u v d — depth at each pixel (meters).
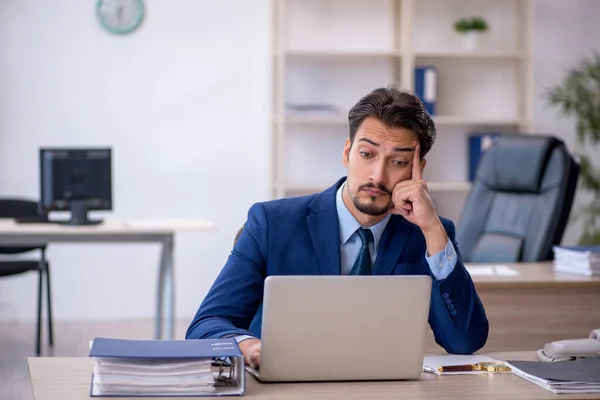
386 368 1.99
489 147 5.04
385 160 2.20
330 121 6.49
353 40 6.80
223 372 1.99
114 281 6.71
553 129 7.07
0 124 6.47
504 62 6.92
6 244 5.11
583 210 6.89
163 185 6.71
